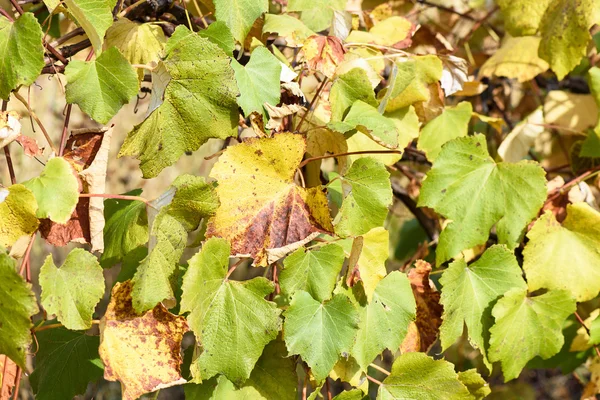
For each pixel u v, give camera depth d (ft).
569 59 4.85
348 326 4.00
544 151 5.62
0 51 3.84
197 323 3.88
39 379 4.41
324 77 4.46
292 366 4.13
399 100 4.60
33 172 8.47
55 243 3.98
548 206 4.80
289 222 4.00
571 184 4.79
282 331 4.08
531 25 4.92
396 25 4.93
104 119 3.87
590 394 4.96
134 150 3.97
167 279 3.87
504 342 4.43
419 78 4.61
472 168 4.48
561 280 4.60
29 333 3.68
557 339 4.51
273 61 4.13
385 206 4.04
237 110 3.93
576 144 5.30
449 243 4.47
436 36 5.27
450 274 4.38
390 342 4.17
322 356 3.98
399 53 4.64
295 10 4.51
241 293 3.95
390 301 4.18
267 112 4.11
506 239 4.50
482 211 4.49
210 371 3.93
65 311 3.78
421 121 4.89
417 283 4.46
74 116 8.61
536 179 4.47
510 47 5.34
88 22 3.83
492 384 7.67
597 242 4.59
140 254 4.43
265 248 3.98
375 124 4.12
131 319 3.89
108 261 4.22
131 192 4.51
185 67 3.90
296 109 4.14
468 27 6.06
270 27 4.36
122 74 3.86
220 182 3.95
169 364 3.90
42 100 8.30
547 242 4.61
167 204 3.85
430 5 5.73
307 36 4.37
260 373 4.13
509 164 4.49
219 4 4.06
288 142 3.97
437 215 5.48
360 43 4.58
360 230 4.05
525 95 6.22
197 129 3.93
